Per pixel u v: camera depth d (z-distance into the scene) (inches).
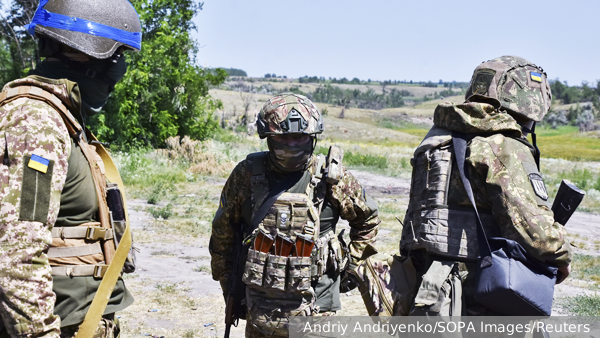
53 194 65.6
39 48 76.7
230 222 105.6
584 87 6254.9
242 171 101.0
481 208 89.0
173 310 191.3
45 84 69.5
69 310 70.4
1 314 62.5
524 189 83.8
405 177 819.4
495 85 96.5
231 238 107.3
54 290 69.7
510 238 83.8
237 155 875.4
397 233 359.9
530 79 98.0
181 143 841.5
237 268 105.7
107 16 76.5
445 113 93.0
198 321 181.0
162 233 326.6
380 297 95.5
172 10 922.7
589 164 1604.3
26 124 65.0
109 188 78.4
